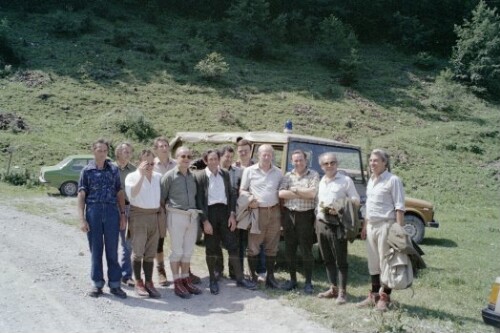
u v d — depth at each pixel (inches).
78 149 817.5
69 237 350.6
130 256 246.7
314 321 205.2
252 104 1184.2
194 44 1509.6
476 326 210.4
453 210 731.4
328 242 229.5
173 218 232.8
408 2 2003.0
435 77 1587.1
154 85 1191.6
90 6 1657.2
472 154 1076.5
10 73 1112.2
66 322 191.2
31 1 1579.7
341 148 319.9
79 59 1261.1
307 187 236.1
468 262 359.3
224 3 1873.8
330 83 1429.6
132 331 187.6
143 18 1701.5
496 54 1592.0
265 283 253.1
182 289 233.1
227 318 207.3
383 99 1384.1
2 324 184.4
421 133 1146.7
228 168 265.3
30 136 833.5
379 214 219.8
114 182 226.5
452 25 1923.0
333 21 1660.9
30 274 249.6
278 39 1672.0
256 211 245.8
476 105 1456.7
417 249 218.8
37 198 561.9
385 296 219.8
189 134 362.3
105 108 1034.1
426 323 208.8
